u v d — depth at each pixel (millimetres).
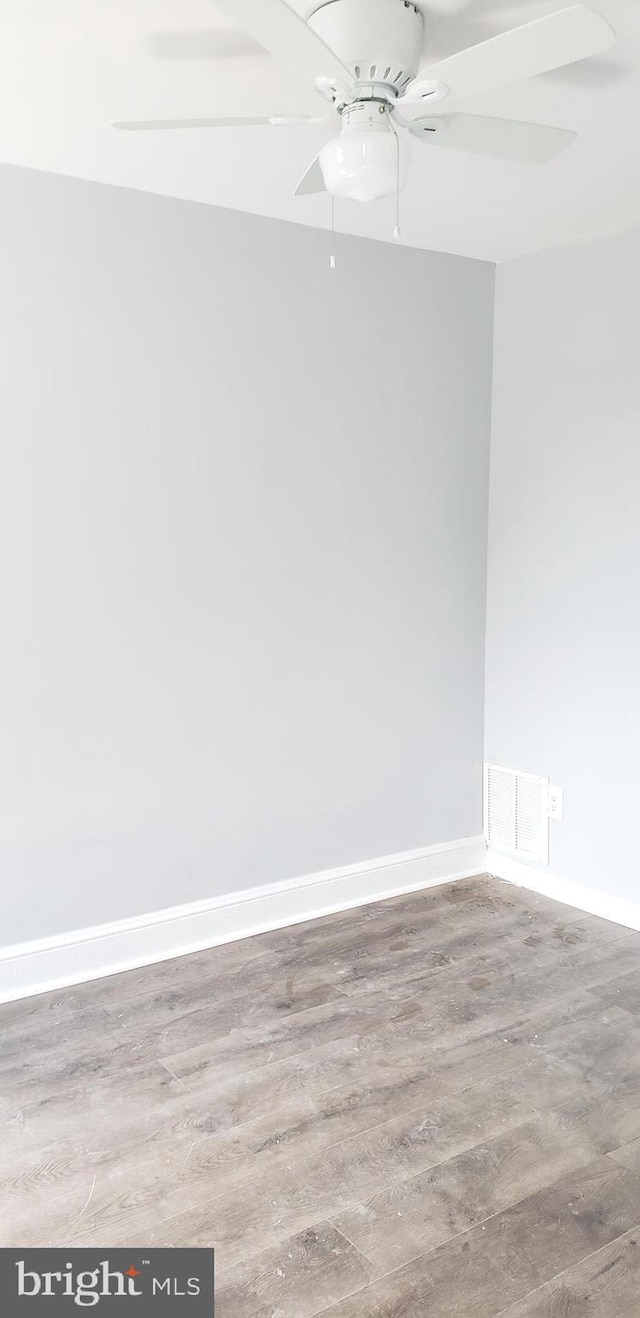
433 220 3184
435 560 3709
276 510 3270
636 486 3234
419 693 3727
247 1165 2143
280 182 2822
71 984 2982
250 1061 2555
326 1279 1812
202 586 3133
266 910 3391
